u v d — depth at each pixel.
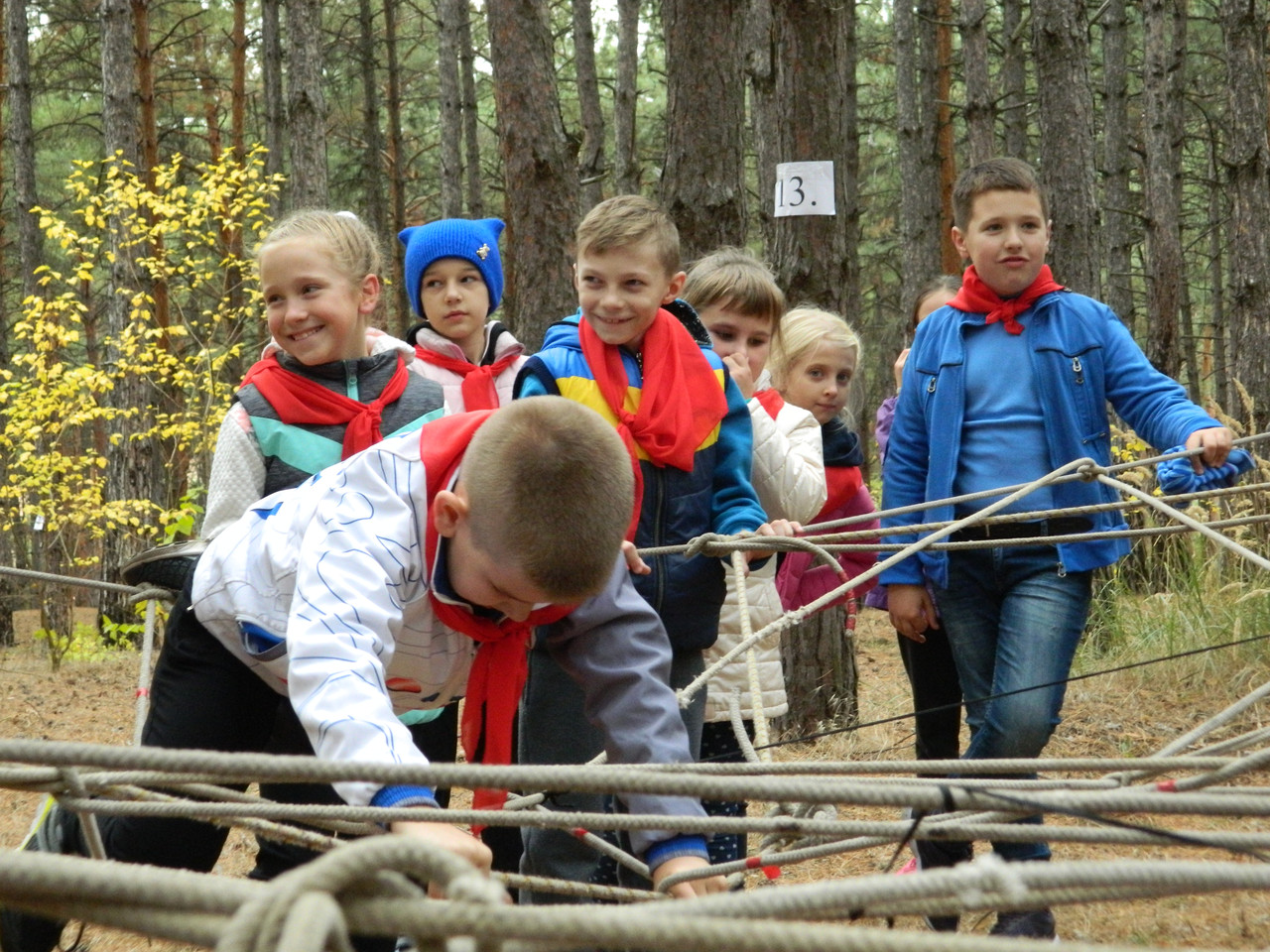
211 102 22.00
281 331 3.09
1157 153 16.66
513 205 6.89
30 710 7.46
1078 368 3.46
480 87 30.17
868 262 28.16
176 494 13.28
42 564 12.43
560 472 1.80
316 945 0.72
